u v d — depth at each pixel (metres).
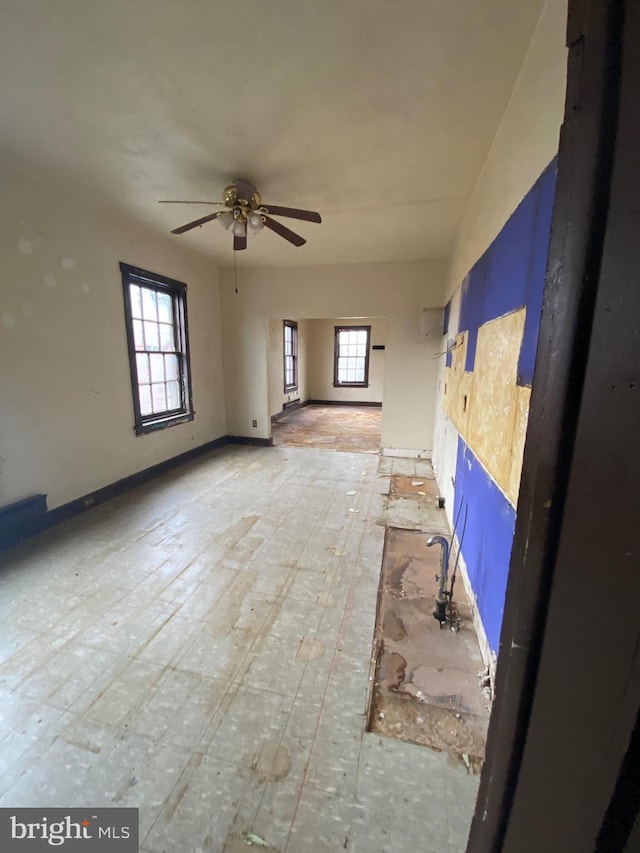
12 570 2.30
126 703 1.44
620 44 0.30
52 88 1.71
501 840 0.44
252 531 2.85
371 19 1.36
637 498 0.31
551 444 0.37
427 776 1.20
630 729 0.33
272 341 7.04
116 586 2.16
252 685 1.53
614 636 0.34
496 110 1.82
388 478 4.05
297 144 2.14
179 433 4.40
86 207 2.99
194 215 3.24
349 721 1.38
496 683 0.47
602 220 0.32
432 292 4.48
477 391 2.10
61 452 2.92
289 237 2.79
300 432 6.32
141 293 3.75
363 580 2.25
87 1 1.29
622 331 0.31
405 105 1.81
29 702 1.44
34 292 2.63
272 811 1.11
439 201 2.85
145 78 1.65
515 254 1.52
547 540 0.38
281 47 1.48
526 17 1.34
